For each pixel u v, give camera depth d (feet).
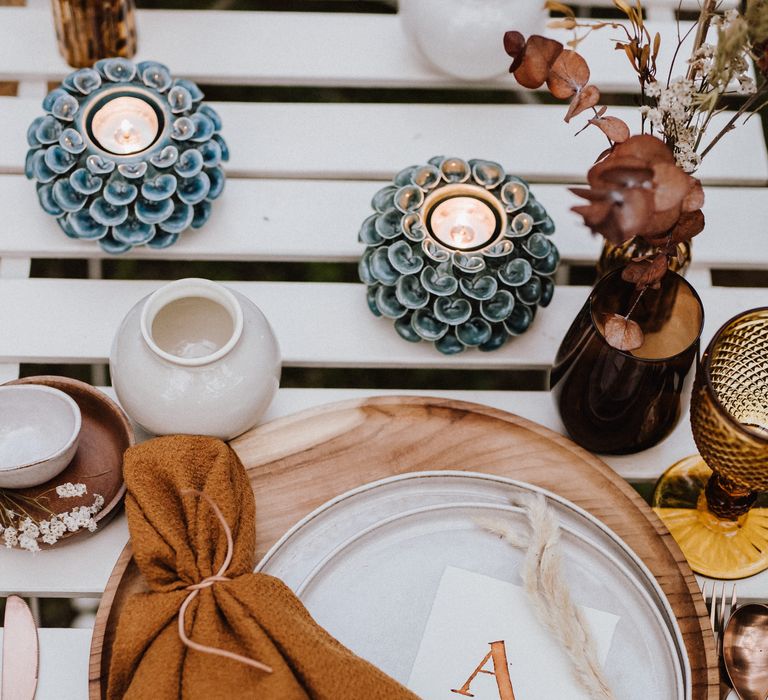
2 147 2.60
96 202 2.33
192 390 1.99
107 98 2.42
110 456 2.19
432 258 2.24
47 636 2.06
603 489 2.12
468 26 2.44
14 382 2.19
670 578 2.01
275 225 2.57
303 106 2.72
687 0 2.95
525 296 2.30
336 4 3.66
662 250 1.89
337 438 2.17
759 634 2.02
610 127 1.86
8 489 2.09
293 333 2.45
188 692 1.71
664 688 1.88
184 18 2.80
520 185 2.36
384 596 1.97
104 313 2.44
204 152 2.42
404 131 2.70
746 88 1.86
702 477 2.30
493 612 1.95
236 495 1.97
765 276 3.50
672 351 2.17
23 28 2.77
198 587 1.81
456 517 2.04
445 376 3.63
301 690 1.70
